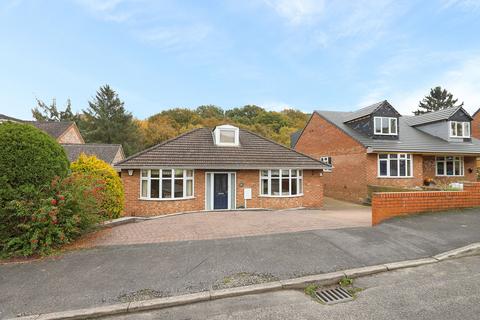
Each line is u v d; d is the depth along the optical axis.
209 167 13.68
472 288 4.33
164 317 3.71
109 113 41.97
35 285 4.53
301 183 15.42
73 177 6.93
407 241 6.46
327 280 4.69
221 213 11.33
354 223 8.66
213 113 61.38
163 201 13.16
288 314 3.70
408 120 24.16
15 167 6.07
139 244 6.57
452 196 9.16
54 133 29.77
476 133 28.38
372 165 17.81
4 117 26.50
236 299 4.16
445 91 52.03
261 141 17.02
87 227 7.38
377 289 4.41
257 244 6.43
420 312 3.67
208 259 5.56
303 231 7.50
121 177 13.18
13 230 6.01
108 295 4.20
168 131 46.38
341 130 20.41
